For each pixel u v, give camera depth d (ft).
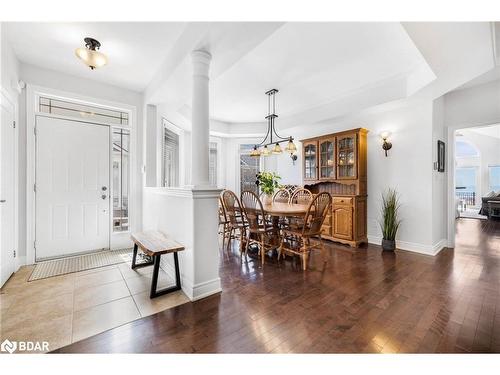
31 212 9.73
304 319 5.90
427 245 11.50
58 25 7.19
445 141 12.89
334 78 11.00
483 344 4.97
